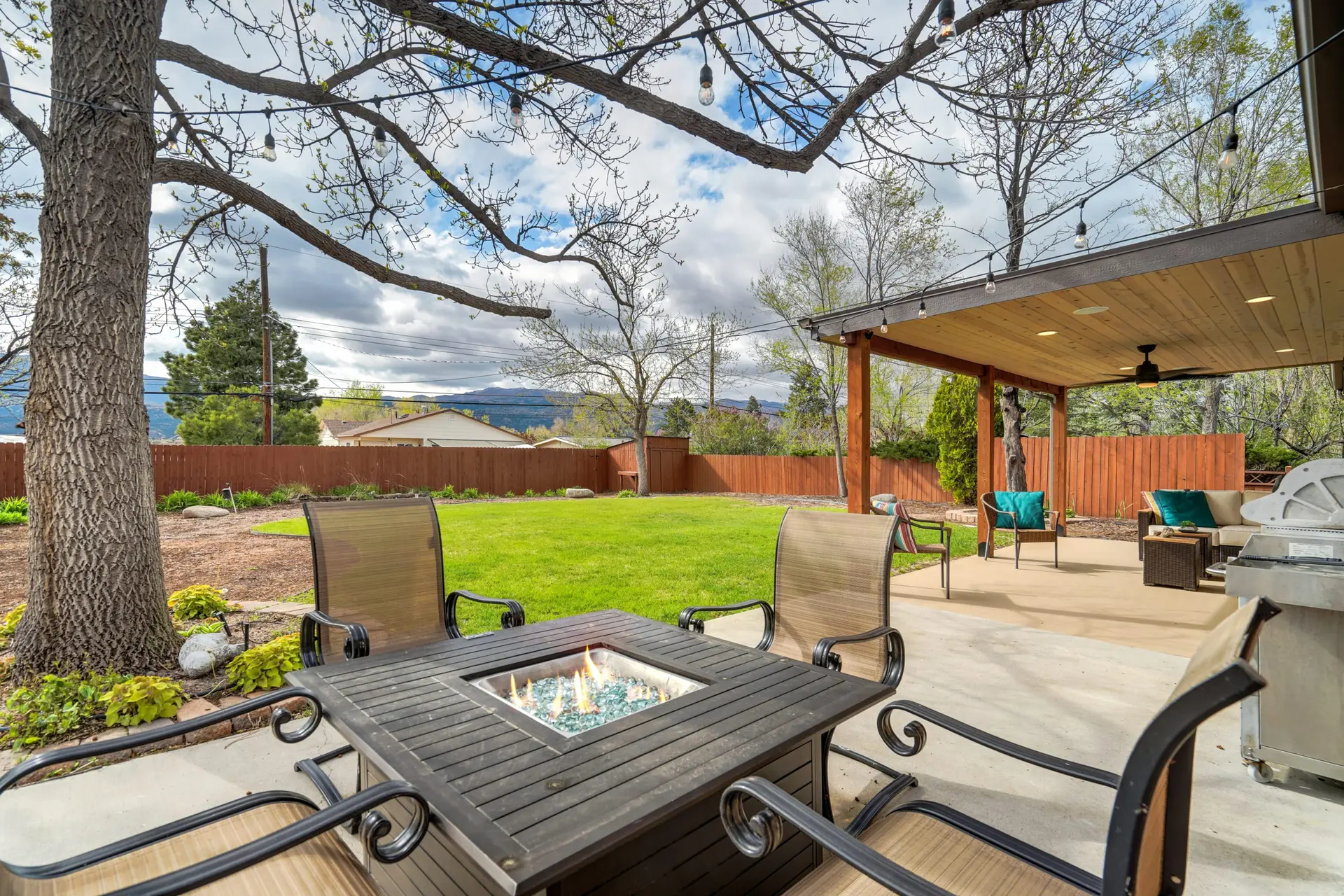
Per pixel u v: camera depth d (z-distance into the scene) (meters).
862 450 5.47
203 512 11.47
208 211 4.59
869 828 1.40
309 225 4.02
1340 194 3.03
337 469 15.59
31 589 3.04
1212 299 4.48
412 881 1.48
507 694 1.91
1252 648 0.81
